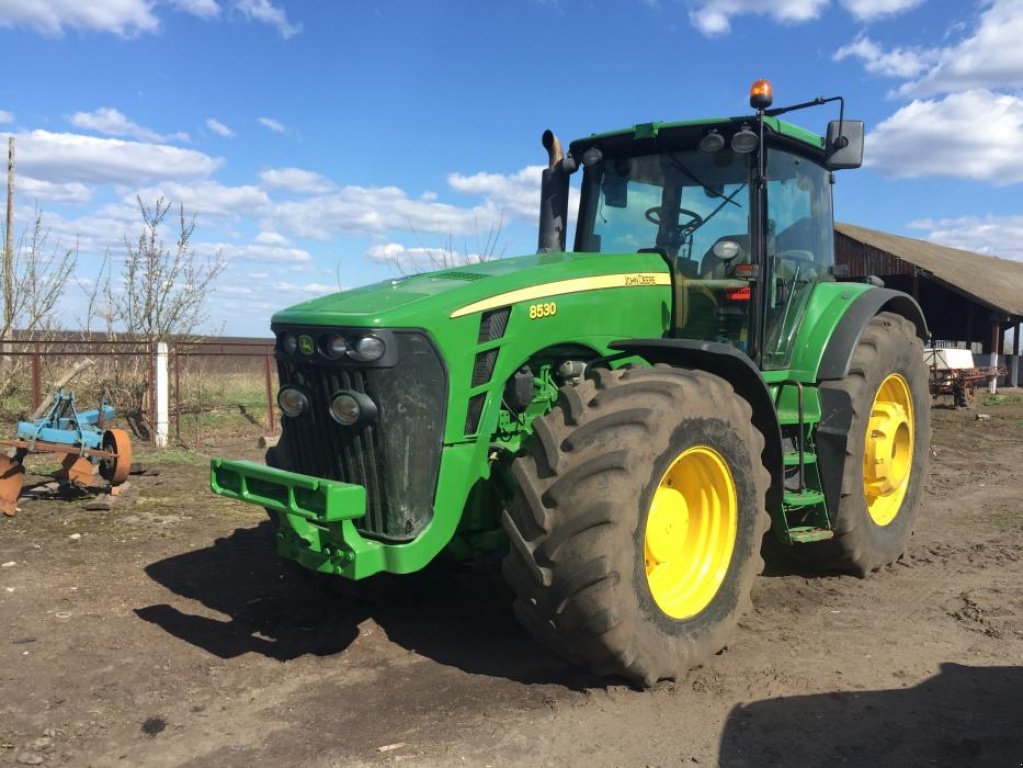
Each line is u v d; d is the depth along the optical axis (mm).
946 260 27812
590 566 3203
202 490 7434
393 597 4566
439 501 3553
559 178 5285
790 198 5109
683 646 3551
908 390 5590
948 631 4227
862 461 4922
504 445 3836
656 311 4551
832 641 4094
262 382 14688
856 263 25078
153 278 12258
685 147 4875
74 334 12906
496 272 3973
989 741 3078
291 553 3641
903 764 2920
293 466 3879
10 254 12102
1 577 4910
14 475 6422
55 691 3479
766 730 3164
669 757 2967
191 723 3225
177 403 10859
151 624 4246
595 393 3553
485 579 5047
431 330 3520
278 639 4090
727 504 3850
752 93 4492
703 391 3666
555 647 3445
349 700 3434
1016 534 6320
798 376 4859
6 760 2918
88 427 7559
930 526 6609
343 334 3486
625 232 5051
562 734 3131
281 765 2916
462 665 3797
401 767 2902
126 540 5746
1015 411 16625
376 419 3477
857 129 4793
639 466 3307
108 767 2904
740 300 4609
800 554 5176
